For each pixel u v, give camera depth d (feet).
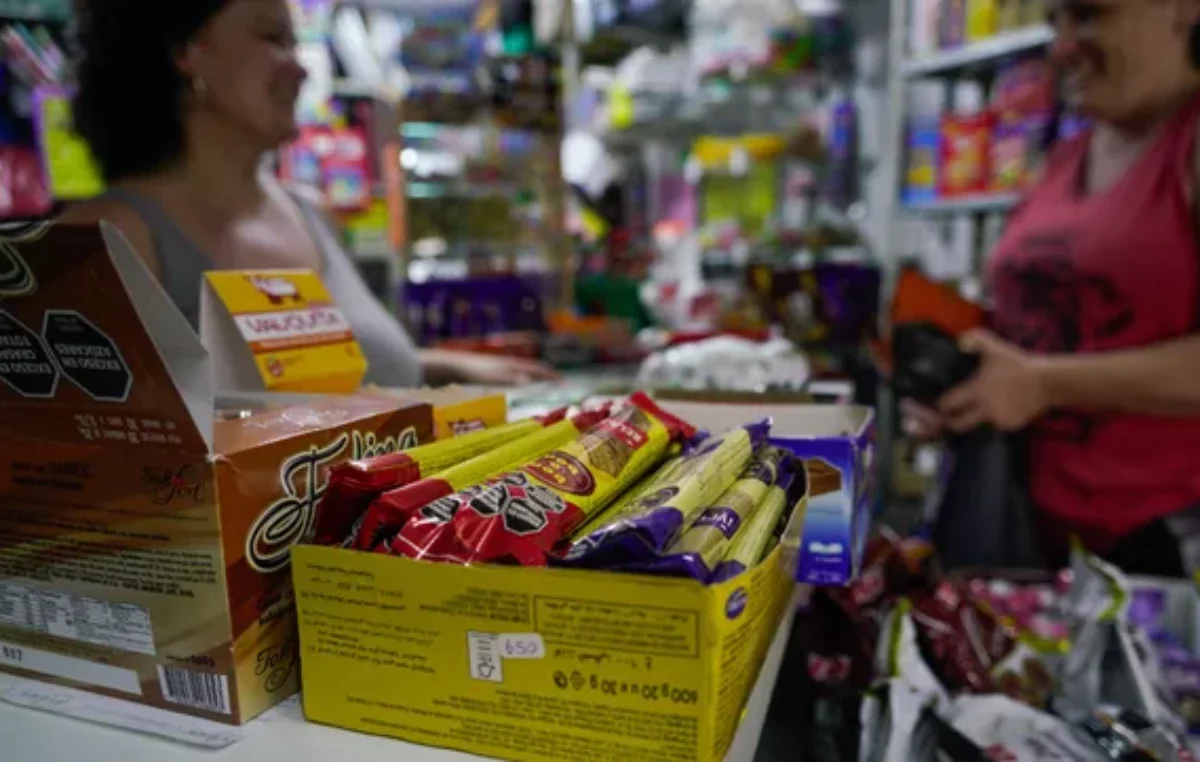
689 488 1.70
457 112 8.25
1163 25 5.20
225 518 1.69
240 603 1.73
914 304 5.76
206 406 1.62
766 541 1.73
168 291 3.73
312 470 1.88
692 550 1.49
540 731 1.57
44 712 1.85
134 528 1.75
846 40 11.27
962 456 5.65
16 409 1.78
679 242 11.42
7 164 7.27
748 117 11.88
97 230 1.41
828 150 11.21
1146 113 5.49
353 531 1.80
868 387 7.54
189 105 4.00
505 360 4.96
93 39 3.94
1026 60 8.45
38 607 1.92
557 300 9.07
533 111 8.51
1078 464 5.94
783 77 10.89
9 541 1.90
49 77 7.30
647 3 10.54
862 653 3.05
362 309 4.36
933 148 9.34
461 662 1.60
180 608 1.75
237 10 3.80
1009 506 5.48
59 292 1.53
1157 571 5.71
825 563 2.38
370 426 2.06
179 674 1.79
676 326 9.21
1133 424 5.69
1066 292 5.95
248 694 1.77
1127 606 3.10
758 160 11.02
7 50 7.29
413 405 2.23
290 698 1.89
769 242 10.94
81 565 1.83
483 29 8.55
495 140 8.79
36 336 1.62
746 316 8.61
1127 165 5.71
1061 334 6.02
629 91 10.72
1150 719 2.67
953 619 3.17
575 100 10.92
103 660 1.88
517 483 1.78
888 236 9.96
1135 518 5.76
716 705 1.46
